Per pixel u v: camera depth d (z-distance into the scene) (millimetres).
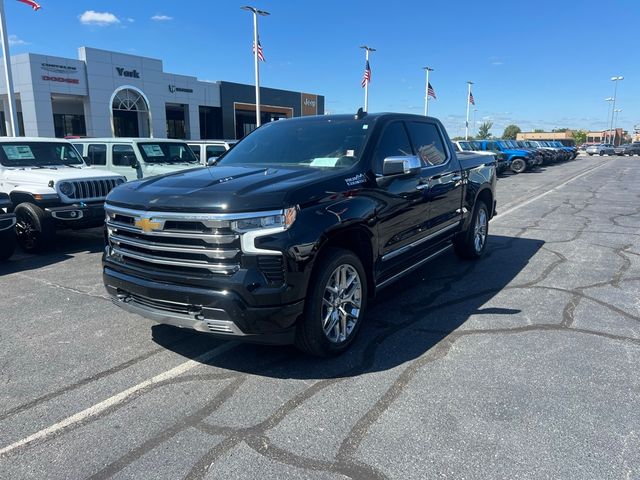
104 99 31547
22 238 8117
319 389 3490
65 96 30516
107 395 3451
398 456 2740
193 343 4312
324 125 5082
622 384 3504
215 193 3484
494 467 2639
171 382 3625
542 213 11883
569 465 2646
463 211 6430
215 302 3352
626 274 6348
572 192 16844
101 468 2678
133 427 3059
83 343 4336
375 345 4207
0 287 6105
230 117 41875
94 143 12383
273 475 2602
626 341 4242
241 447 2846
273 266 3379
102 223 8586
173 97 36469
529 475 2574
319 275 3656
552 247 7996
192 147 14422
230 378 3674
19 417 3182
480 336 4371
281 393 3445
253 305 3340
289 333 3547
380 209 4340
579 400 3293
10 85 17953
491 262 7023
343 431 2984
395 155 4875
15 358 4051
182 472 2637
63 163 9672
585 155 67750
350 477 2580
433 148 5816
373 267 4355
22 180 8414
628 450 2766
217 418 3148
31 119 28562
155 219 3543
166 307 3613
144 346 4262
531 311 4992
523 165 27328
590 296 5465
